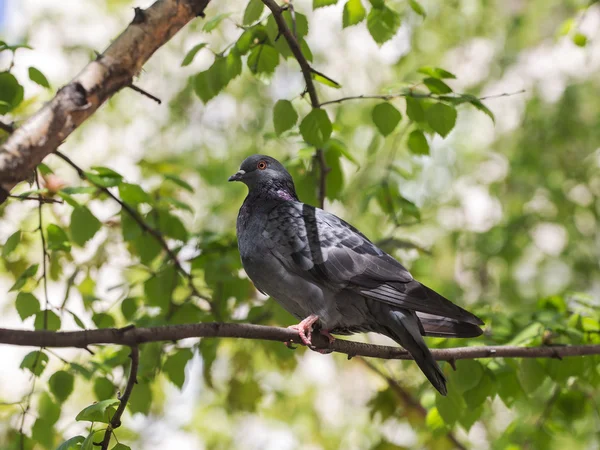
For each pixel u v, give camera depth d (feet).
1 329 15.37
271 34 24.36
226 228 48.21
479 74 54.49
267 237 25.63
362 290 24.14
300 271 24.97
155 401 42.50
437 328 24.63
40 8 50.75
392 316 23.85
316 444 50.83
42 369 25.18
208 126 51.80
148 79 51.31
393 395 35.06
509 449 33.42
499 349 24.72
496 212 53.42
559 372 26.91
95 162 48.93
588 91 49.55
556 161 49.70
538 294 49.93
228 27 50.08
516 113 54.54
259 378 38.37
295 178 31.04
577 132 48.70
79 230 26.30
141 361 28.25
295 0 51.08
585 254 50.21
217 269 30.25
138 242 30.58
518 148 50.08
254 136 50.42
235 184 49.55
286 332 22.11
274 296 26.11
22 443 25.63
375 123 24.82
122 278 38.55
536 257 52.31
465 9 50.08
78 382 41.88
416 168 42.50
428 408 29.63
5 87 24.68
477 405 26.18
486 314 29.30
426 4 50.49
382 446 34.88
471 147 54.19
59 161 44.37
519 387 27.68
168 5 17.88
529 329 26.91
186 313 30.19
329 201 31.27
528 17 50.55
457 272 52.31
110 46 17.26
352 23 25.38
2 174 15.51
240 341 35.86
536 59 53.72
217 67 25.58
